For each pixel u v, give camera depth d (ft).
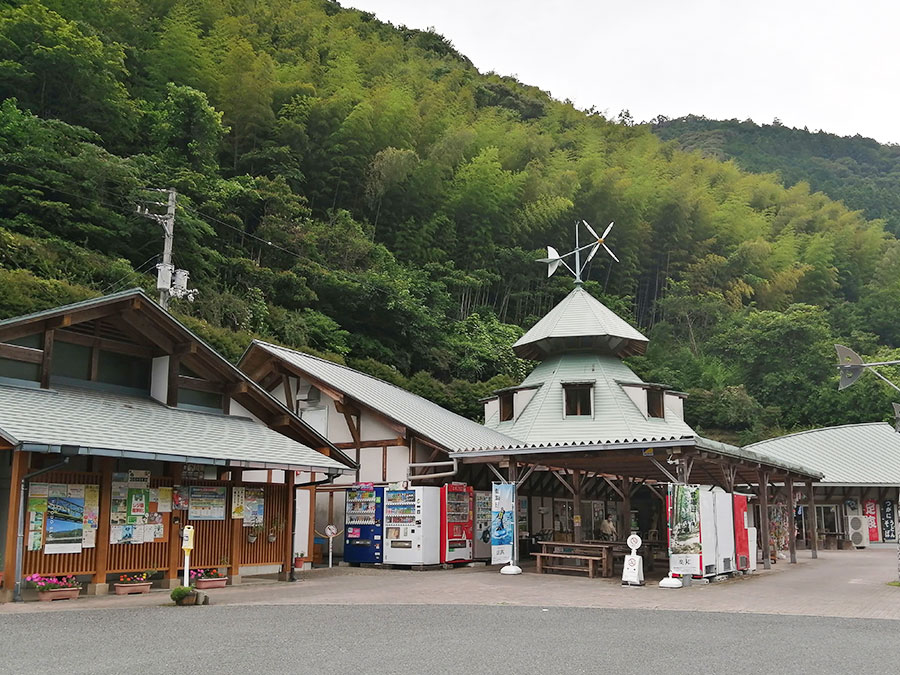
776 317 161.38
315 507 59.26
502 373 116.37
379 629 25.84
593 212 161.58
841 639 24.62
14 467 31.63
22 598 31.76
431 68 234.17
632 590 39.96
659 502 83.56
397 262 122.83
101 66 94.84
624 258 162.61
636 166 187.11
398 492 53.78
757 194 241.76
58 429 31.71
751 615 30.58
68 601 32.30
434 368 114.21
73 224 80.84
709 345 164.04
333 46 165.68
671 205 182.39
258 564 42.70
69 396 36.65
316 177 124.36
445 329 119.24
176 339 42.34
